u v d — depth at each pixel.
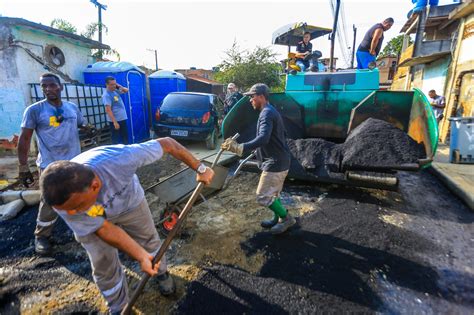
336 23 6.54
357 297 2.20
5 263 2.62
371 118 4.42
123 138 5.75
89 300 2.19
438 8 11.57
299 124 5.32
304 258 2.68
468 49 7.83
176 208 2.97
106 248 1.72
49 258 2.70
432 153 3.42
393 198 4.08
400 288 2.30
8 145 6.56
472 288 2.30
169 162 5.82
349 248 2.84
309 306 2.12
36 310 2.10
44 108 2.67
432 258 2.69
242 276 2.43
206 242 2.95
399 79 17.36
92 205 1.36
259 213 3.60
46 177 1.19
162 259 2.13
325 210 3.67
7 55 6.20
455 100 8.45
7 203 3.81
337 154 4.14
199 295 2.22
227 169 3.08
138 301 2.16
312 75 5.13
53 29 6.75
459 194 4.08
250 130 4.85
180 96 7.31
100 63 8.18
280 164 2.81
